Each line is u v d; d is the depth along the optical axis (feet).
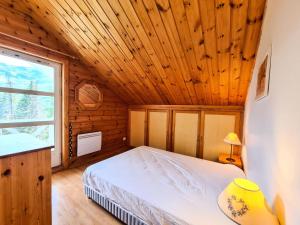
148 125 14.16
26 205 2.72
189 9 5.41
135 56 8.43
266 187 3.83
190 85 9.52
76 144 10.80
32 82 8.52
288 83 2.73
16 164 2.57
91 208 6.44
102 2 6.05
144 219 4.78
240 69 7.38
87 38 8.23
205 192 5.19
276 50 3.49
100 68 10.59
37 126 8.85
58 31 8.40
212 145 11.28
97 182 6.27
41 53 8.40
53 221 5.71
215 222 3.95
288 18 2.88
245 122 8.86
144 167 7.06
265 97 4.25
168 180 5.94
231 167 7.36
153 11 5.81
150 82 10.53
